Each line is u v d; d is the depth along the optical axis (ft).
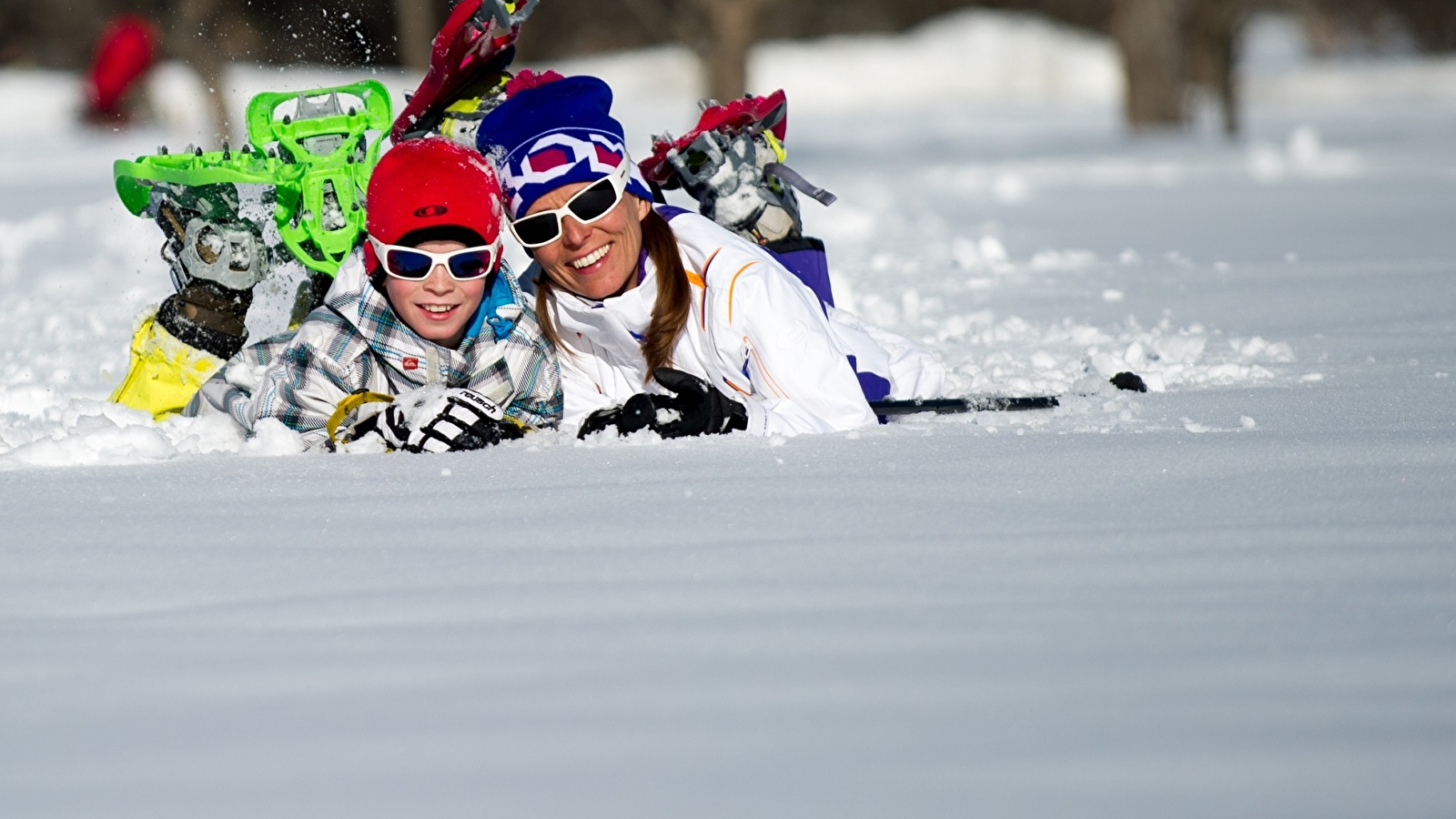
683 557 30.91
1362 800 19.31
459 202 42.22
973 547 31.17
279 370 44.60
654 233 45.19
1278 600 27.22
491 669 24.45
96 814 19.81
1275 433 42.98
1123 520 33.19
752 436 43.73
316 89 49.08
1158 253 109.29
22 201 178.29
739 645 25.26
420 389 44.24
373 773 20.72
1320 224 129.18
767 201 52.90
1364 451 39.96
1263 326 69.72
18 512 36.24
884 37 534.78
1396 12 496.23
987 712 22.15
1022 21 497.05
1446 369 55.06
